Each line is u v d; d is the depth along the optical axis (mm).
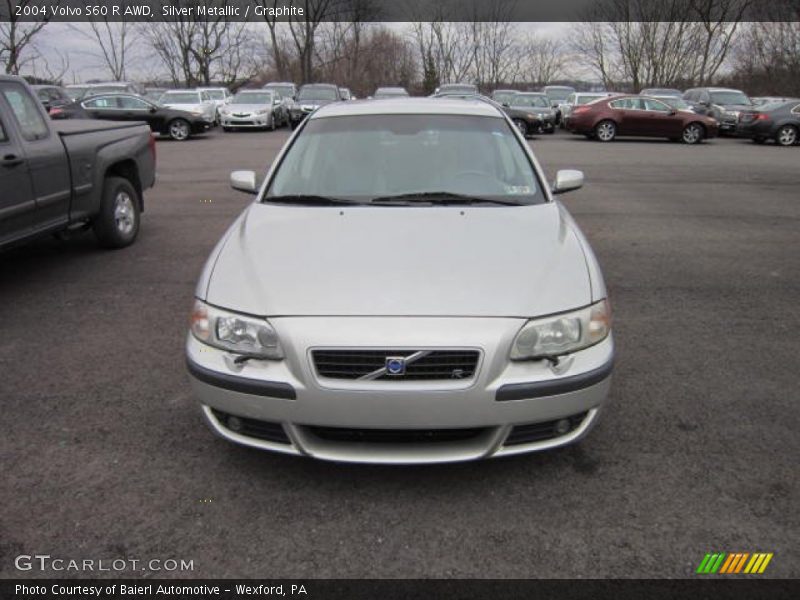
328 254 2854
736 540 2389
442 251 2863
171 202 9391
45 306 4934
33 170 5031
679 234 7379
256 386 2496
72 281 5551
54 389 3590
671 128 19953
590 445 3002
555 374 2510
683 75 44188
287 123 28125
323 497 2637
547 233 3080
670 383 3643
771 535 2414
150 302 5027
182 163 14023
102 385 3637
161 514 2543
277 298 2576
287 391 2455
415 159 3781
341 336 2426
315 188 3639
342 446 2543
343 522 2494
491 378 2428
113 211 6410
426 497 2631
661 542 2381
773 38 36688
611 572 2248
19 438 3084
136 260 6215
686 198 9703
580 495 2641
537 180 3730
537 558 2312
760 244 6910
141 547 2373
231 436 2664
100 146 6074
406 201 3498
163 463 2879
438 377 2432
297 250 2908
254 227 3211
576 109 20922
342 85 53000
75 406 3395
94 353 4078
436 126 4023
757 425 3186
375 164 3760
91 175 5895
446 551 2346
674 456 2914
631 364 3898
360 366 2434
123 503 2607
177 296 5172
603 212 8625
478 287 2600
